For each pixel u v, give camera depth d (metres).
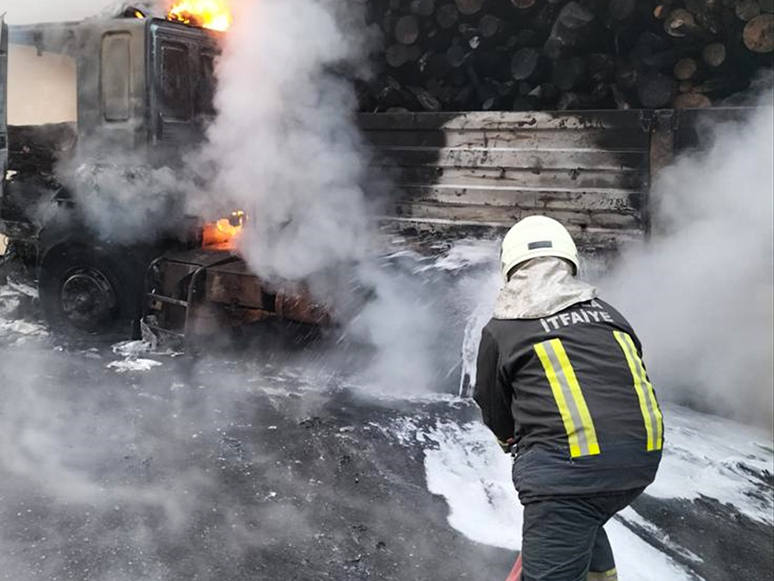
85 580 2.55
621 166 4.45
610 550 2.29
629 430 1.94
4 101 5.46
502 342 2.10
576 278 2.23
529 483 1.97
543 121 4.66
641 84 4.87
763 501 3.47
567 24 4.89
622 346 2.05
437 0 5.59
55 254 5.59
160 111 5.18
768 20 4.33
